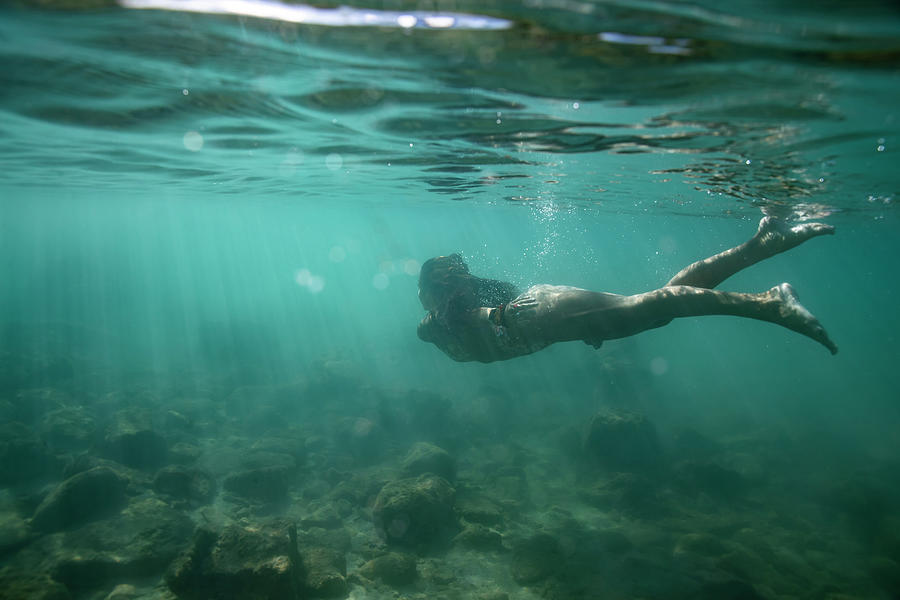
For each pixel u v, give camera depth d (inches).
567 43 67.1
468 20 61.1
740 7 54.1
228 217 895.7
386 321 687.1
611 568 143.2
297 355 458.6
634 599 128.0
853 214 287.3
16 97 101.6
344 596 121.1
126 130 131.4
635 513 185.6
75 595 114.5
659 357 522.3
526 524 171.9
